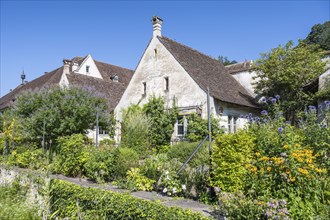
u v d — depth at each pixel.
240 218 4.62
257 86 18.11
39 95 15.86
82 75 25.09
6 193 9.49
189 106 15.88
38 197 8.45
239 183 5.70
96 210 6.18
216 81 17.89
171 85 17.00
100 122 15.49
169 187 7.25
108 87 25.95
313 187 4.84
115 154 9.24
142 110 17.39
